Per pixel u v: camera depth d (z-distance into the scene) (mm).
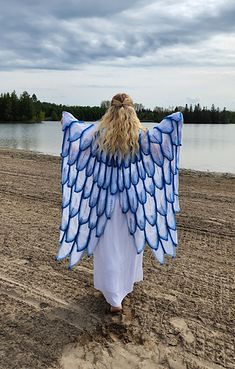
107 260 4031
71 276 5109
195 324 4129
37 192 9617
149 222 4180
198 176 12984
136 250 4094
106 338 3885
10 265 5426
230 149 25078
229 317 4262
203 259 5715
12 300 4539
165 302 4516
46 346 3764
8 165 14047
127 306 4410
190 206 8602
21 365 3523
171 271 5301
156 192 4184
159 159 4141
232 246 6230
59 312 4301
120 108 3955
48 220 7371
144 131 4098
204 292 4762
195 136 38844
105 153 4023
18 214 7719
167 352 3715
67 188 4195
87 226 4094
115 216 3996
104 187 4027
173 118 4102
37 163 14891
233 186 11203
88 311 4316
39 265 5426
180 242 6348
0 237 6426
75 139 4129
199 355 3688
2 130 49688
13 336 3896
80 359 3611
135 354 3682
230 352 3730
